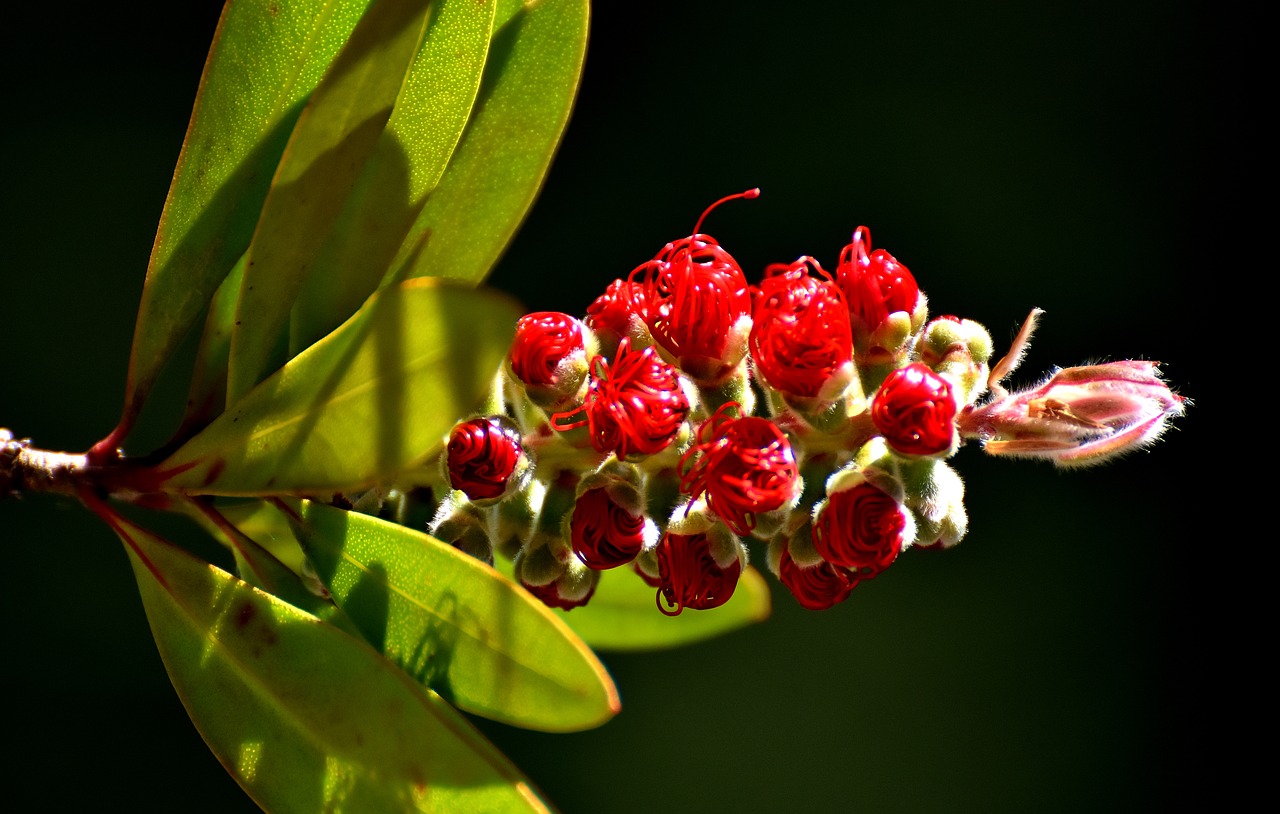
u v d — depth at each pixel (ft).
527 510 1.16
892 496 1.14
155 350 1.15
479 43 1.15
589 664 1.12
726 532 1.16
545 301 2.45
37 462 1.14
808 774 2.37
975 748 2.42
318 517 1.14
